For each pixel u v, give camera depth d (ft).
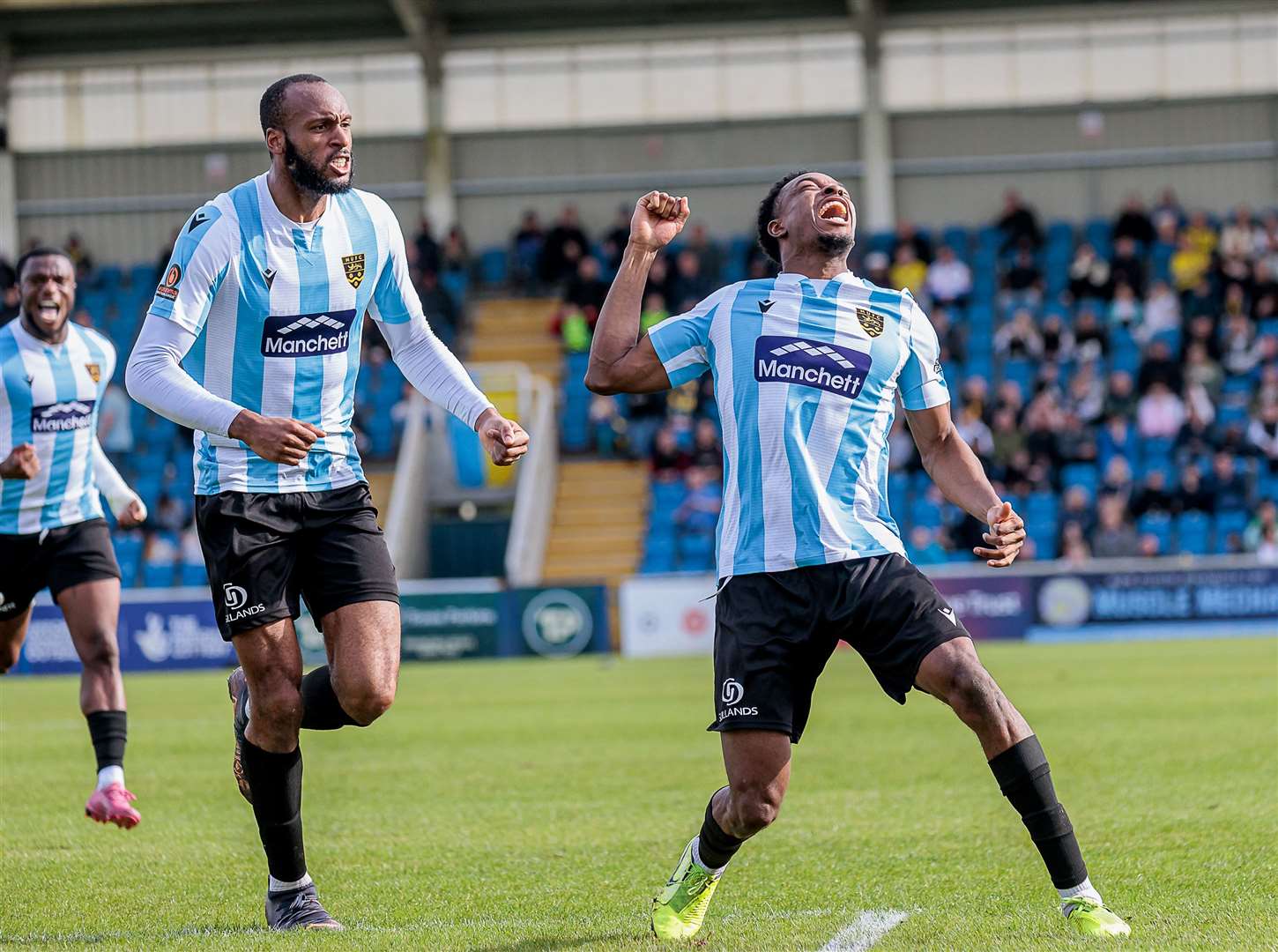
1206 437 203.51
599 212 257.96
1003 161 253.65
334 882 48.85
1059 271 241.55
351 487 41.68
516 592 177.47
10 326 61.41
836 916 41.16
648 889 46.68
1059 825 36.76
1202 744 80.64
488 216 258.57
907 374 38.93
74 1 234.17
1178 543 192.34
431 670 161.38
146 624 174.19
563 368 235.81
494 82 255.70
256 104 256.73
